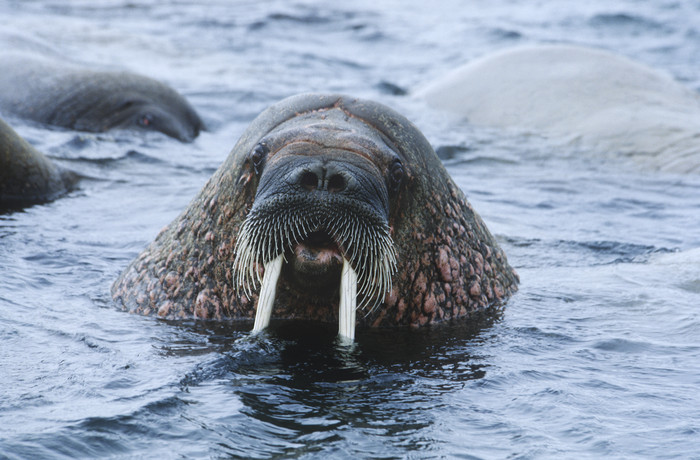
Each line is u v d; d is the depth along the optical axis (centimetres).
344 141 2147
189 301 2364
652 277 2816
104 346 2070
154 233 3256
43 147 4716
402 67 7725
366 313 2322
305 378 1898
